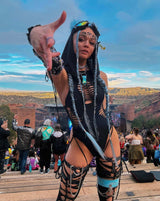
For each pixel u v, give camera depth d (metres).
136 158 5.52
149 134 7.07
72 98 1.19
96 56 1.28
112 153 1.35
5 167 6.69
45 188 3.09
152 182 3.15
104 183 1.40
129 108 88.88
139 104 108.75
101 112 1.34
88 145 1.30
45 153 5.06
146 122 84.69
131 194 2.65
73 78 1.25
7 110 93.25
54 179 3.62
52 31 0.92
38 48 0.93
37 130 5.06
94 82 1.27
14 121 5.15
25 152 5.07
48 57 0.91
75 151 1.32
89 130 1.26
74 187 1.31
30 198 2.67
